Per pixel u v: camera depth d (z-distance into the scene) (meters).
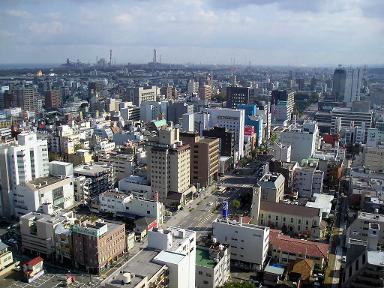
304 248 183.25
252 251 181.25
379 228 177.00
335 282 170.00
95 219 198.12
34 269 171.25
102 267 178.25
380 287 136.62
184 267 142.12
